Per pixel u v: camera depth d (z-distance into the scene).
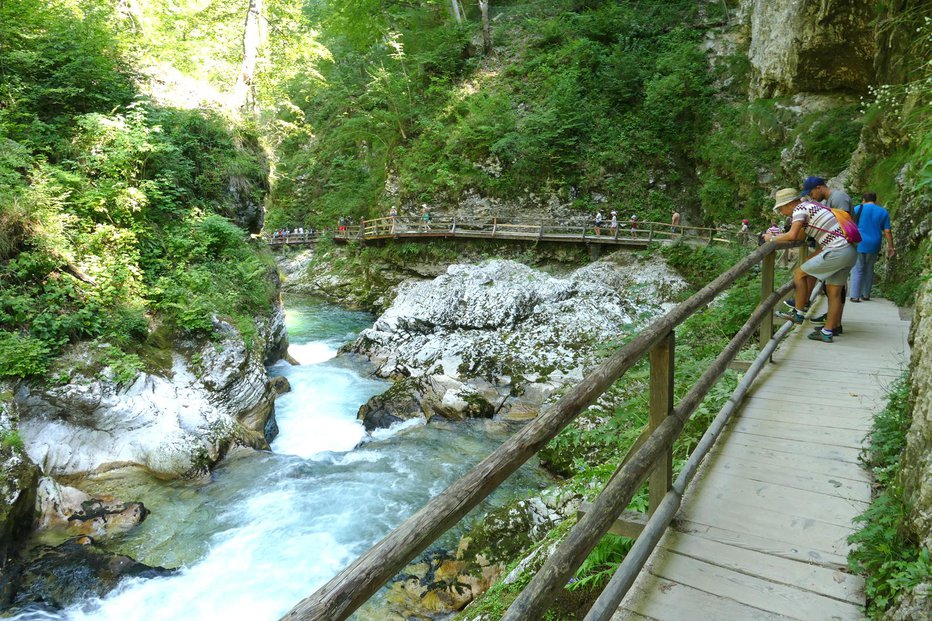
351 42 33.12
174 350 8.65
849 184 11.48
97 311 7.96
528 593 1.55
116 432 7.43
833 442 3.24
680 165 23.52
